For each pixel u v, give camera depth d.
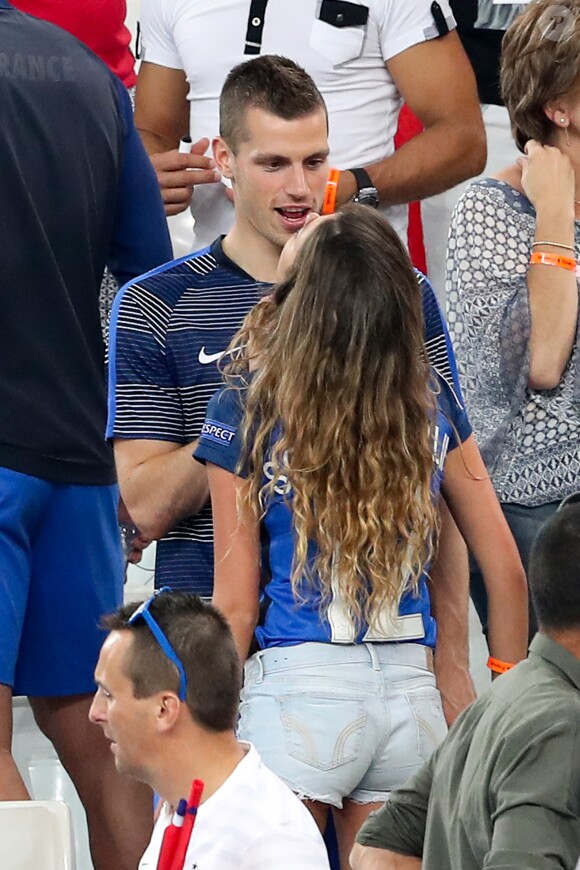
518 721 6.68
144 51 14.05
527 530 11.29
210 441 8.96
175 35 13.57
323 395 8.62
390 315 8.69
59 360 10.48
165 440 9.88
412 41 13.20
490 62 15.84
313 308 8.67
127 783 10.92
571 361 11.32
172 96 14.06
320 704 8.48
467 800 6.79
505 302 11.22
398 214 13.57
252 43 13.10
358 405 8.64
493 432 11.25
